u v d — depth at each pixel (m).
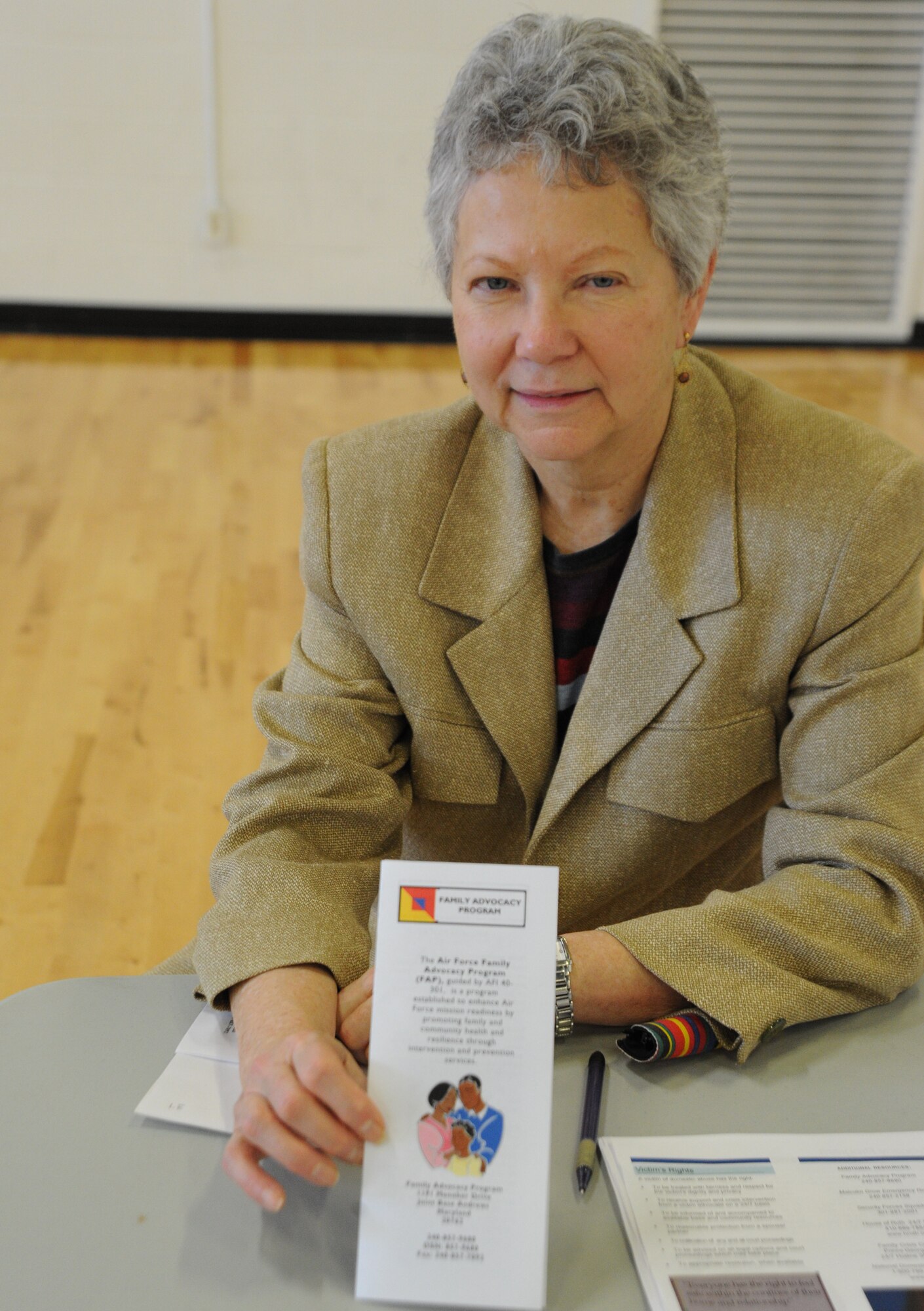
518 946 0.76
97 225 5.41
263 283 5.56
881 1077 0.92
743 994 0.93
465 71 0.95
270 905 0.99
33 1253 0.76
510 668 1.14
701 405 1.11
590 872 1.16
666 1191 0.80
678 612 1.09
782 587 1.06
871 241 5.75
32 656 3.07
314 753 1.10
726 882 1.27
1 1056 0.92
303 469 1.20
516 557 1.13
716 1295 0.73
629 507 1.12
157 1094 0.88
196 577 3.47
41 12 5.05
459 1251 0.73
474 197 0.96
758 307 5.84
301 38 5.18
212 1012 0.97
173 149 5.30
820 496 1.06
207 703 2.93
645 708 1.10
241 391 4.93
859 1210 0.79
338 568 1.15
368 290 5.60
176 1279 0.74
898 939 0.98
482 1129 0.74
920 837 1.01
